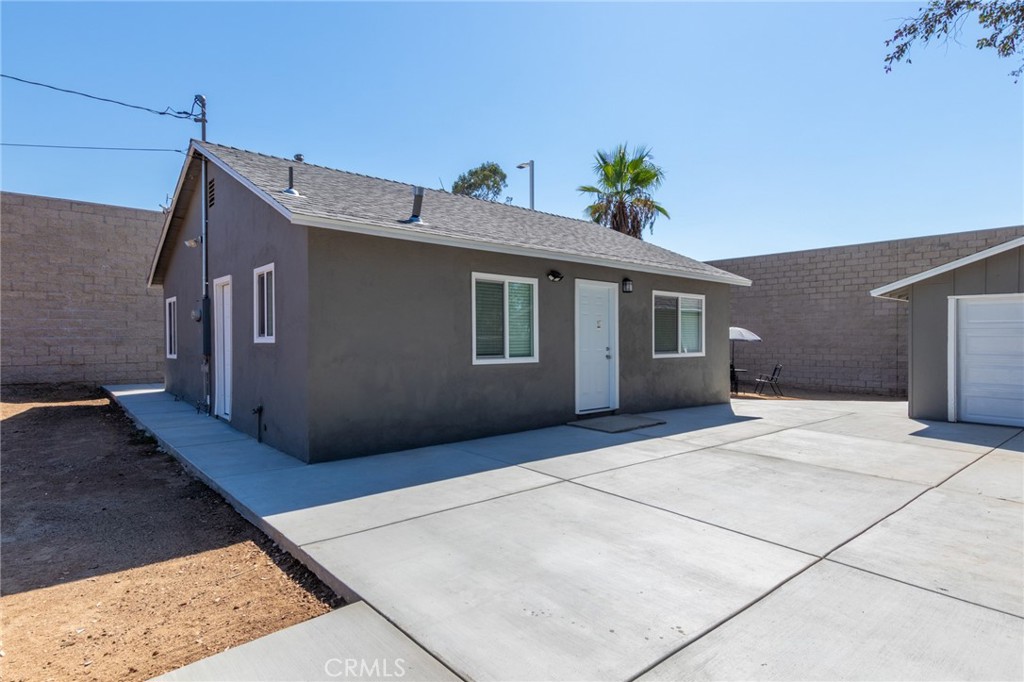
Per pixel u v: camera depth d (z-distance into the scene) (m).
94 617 3.21
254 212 7.79
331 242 6.42
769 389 16.83
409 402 7.14
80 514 5.04
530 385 8.62
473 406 7.85
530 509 4.70
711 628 2.79
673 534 4.11
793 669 2.44
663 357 11.11
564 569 3.50
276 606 3.29
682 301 11.65
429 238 6.96
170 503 5.32
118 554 4.16
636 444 7.53
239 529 4.61
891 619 2.87
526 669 2.45
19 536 4.54
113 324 14.30
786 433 8.51
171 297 12.59
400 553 3.75
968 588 3.23
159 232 14.94
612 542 3.96
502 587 3.25
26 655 2.81
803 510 4.69
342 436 6.52
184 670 2.50
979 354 9.56
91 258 14.00
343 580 3.34
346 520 4.42
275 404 7.08
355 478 5.68
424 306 7.29
